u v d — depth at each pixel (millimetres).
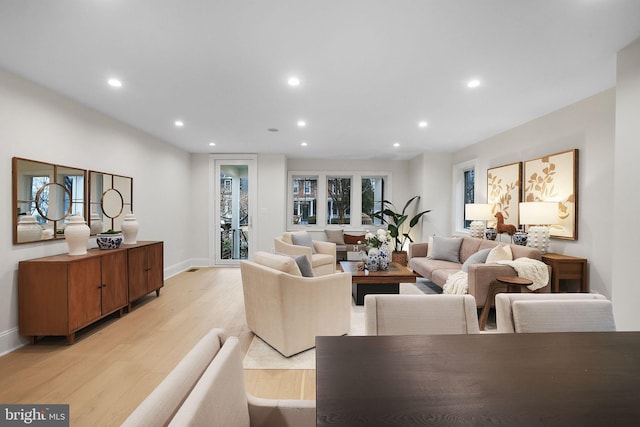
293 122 4094
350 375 915
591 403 778
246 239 6375
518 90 3010
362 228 7102
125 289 3459
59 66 2514
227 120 4008
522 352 1062
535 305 1369
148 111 3646
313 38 2113
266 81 2799
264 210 6340
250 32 2043
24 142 2748
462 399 797
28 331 2668
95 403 1927
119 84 2869
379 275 3625
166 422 630
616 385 857
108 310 3174
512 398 800
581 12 1823
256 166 6285
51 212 3004
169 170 5406
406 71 2598
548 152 3709
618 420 715
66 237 2934
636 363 981
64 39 2115
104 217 3760
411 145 5508
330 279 2689
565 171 3426
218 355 875
